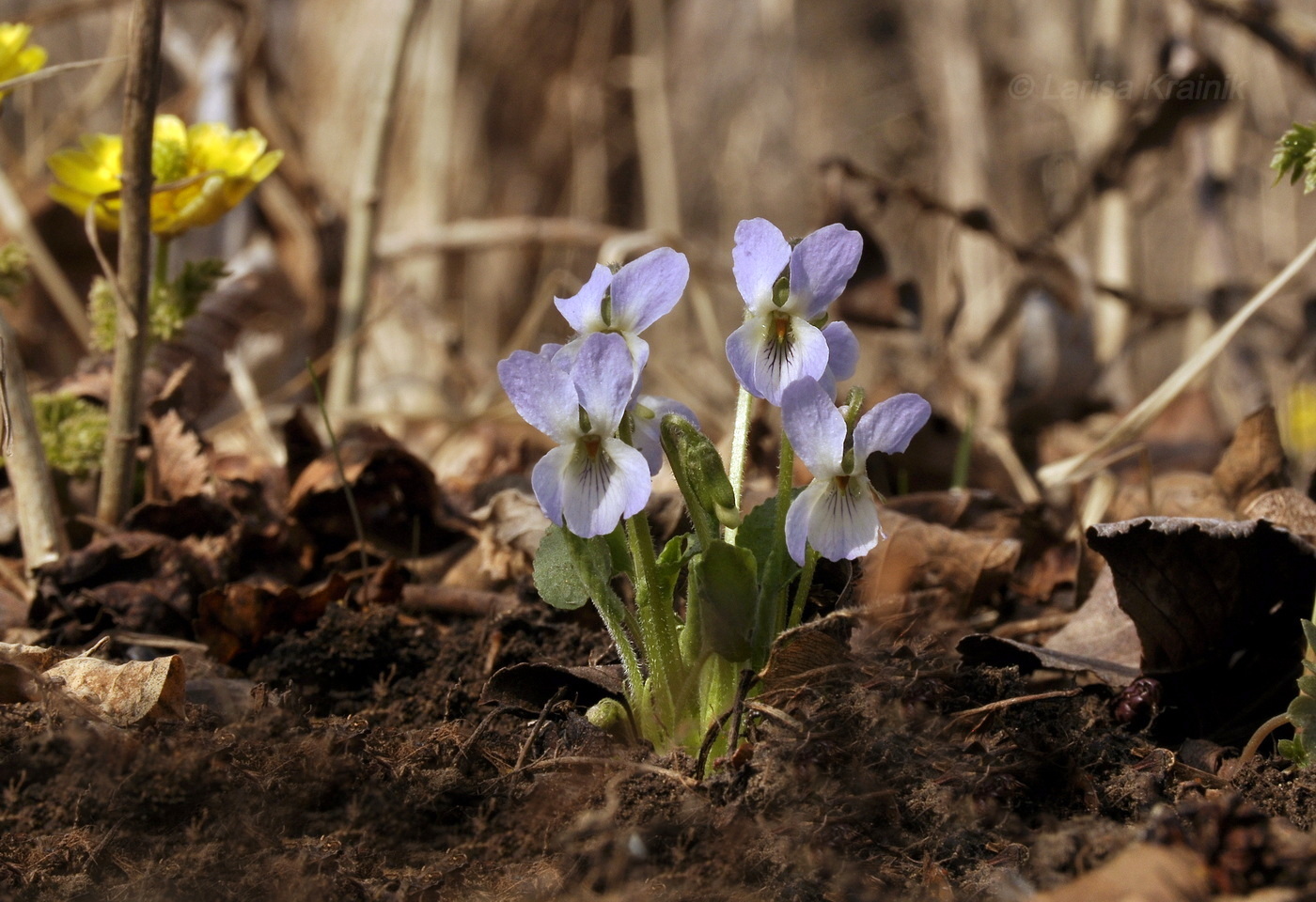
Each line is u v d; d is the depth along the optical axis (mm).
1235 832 335
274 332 678
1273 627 395
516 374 361
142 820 360
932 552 436
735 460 385
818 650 369
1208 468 537
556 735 380
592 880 353
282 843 360
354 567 454
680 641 376
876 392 616
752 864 354
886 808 362
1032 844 359
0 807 361
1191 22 606
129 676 377
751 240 368
